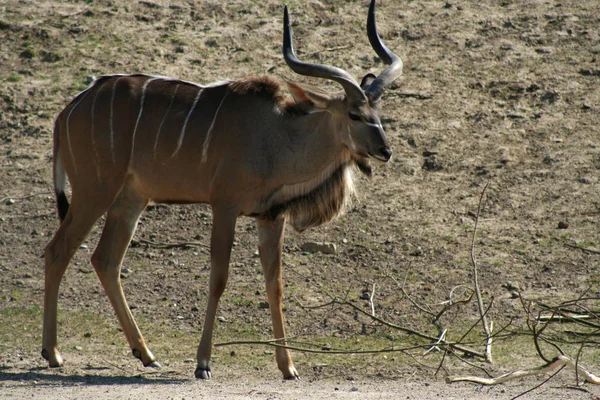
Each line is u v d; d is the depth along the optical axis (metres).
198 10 36.84
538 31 35.25
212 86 18.27
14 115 31.09
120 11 36.56
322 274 23.30
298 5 37.22
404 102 31.38
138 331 18.02
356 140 17.06
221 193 17.38
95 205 17.89
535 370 14.84
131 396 14.34
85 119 17.95
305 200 18.06
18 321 20.69
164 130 17.88
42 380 16.28
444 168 28.45
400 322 20.59
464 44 34.56
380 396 14.73
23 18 36.00
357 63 33.22
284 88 18.70
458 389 15.81
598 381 15.25
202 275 23.36
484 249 24.39
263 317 21.02
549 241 24.67
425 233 25.31
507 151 29.00
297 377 17.05
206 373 16.91
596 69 32.84
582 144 29.16
